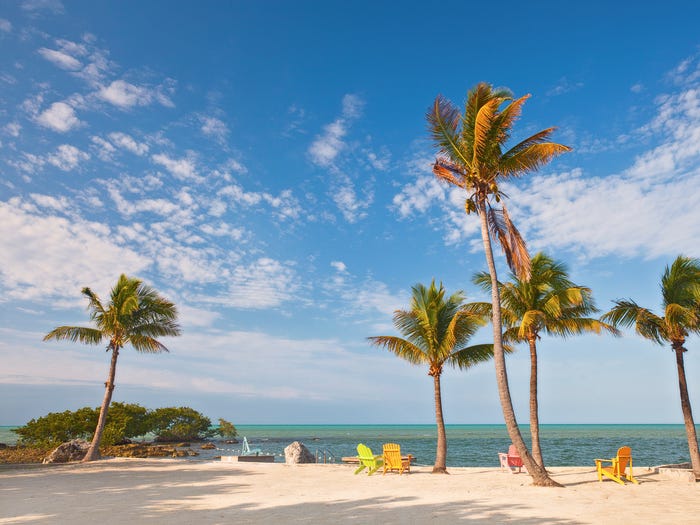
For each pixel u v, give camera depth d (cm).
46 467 2306
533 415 1789
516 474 1812
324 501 1162
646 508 1023
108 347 2717
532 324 1850
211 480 1688
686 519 898
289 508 1055
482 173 1616
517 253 1609
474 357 2066
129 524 873
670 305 1652
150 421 6303
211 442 7644
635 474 1720
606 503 1093
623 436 9500
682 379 1683
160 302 2752
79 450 3045
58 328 2612
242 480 1681
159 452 4388
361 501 1157
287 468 2261
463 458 4138
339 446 6975
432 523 873
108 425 4716
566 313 1903
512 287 1911
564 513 966
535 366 1836
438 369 2061
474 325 2014
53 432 4516
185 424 7031
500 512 982
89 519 926
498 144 1599
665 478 1595
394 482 1576
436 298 2086
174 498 1225
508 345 2062
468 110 1593
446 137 1681
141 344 2742
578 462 3447
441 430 1988
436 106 1683
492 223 1716
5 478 1788
